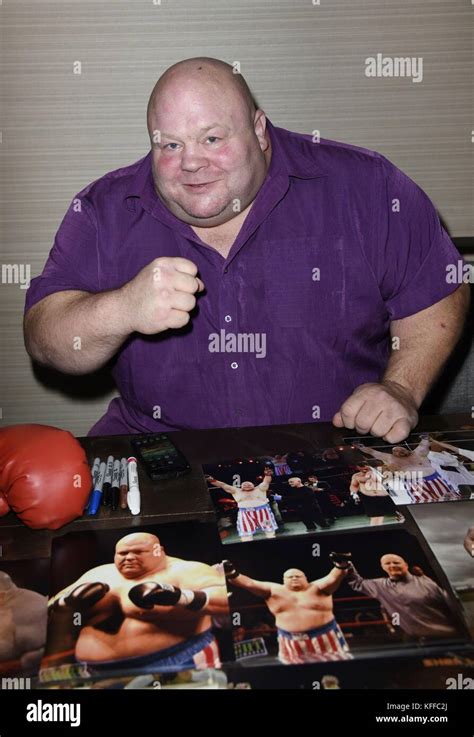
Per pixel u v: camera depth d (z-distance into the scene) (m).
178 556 0.67
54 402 1.75
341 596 0.61
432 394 1.26
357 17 1.54
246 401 1.10
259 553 0.67
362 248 1.09
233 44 1.54
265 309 1.08
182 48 1.54
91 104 1.57
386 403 0.91
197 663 0.56
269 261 1.07
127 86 1.56
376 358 1.16
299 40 1.54
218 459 0.85
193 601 0.61
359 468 0.81
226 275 1.06
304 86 1.57
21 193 1.62
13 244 1.65
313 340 1.10
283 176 1.04
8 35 1.52
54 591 0.63
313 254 1.08
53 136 1.59
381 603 0.61
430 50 1.57
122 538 0.70
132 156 1.61
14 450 0.72
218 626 0.59
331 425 0.93
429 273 1.12
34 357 1.07
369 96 1.59
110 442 0.90
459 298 1.14
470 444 0.87
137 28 1.53
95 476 0.81
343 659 0.56
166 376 1.09
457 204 1.67
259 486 0.78
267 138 1.05
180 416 1.12
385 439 0.88
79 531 0.72
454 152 1.63
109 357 0.99
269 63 1.56
